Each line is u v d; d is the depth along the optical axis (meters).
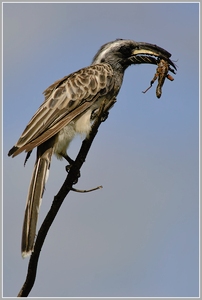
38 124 11.58
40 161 11.14
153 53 13.60
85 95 12.45
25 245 9.33
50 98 12.09
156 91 13.08
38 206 10.19
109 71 13.30
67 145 12.10
